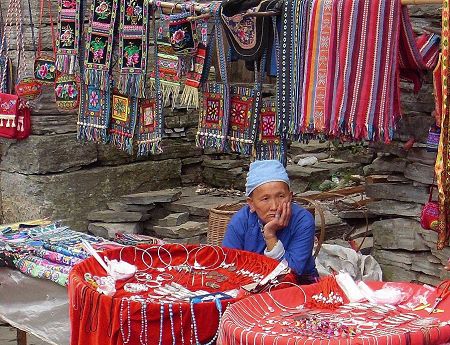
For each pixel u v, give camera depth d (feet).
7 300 13.96
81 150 21.04
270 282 10.27
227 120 14.38
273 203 11.78
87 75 16.48
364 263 16.17
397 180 15.93
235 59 14.55
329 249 16.47
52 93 20.47
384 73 12.27
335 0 12.52
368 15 12.27
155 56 15.62
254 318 8.86
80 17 16.55
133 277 11.27
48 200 20.52
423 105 15.15
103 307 9.84
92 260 11.38
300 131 13.07
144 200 21.24
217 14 14.03
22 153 20.56
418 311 9.09
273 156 14.07
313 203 14.98
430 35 13.14
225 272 11.44
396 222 16.06
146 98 16.26
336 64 12.60
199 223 20.80
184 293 10.54
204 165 23.70
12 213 21.12
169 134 22.88
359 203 19.31
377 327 8.47
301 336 8.12
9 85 20.22
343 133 12.72
